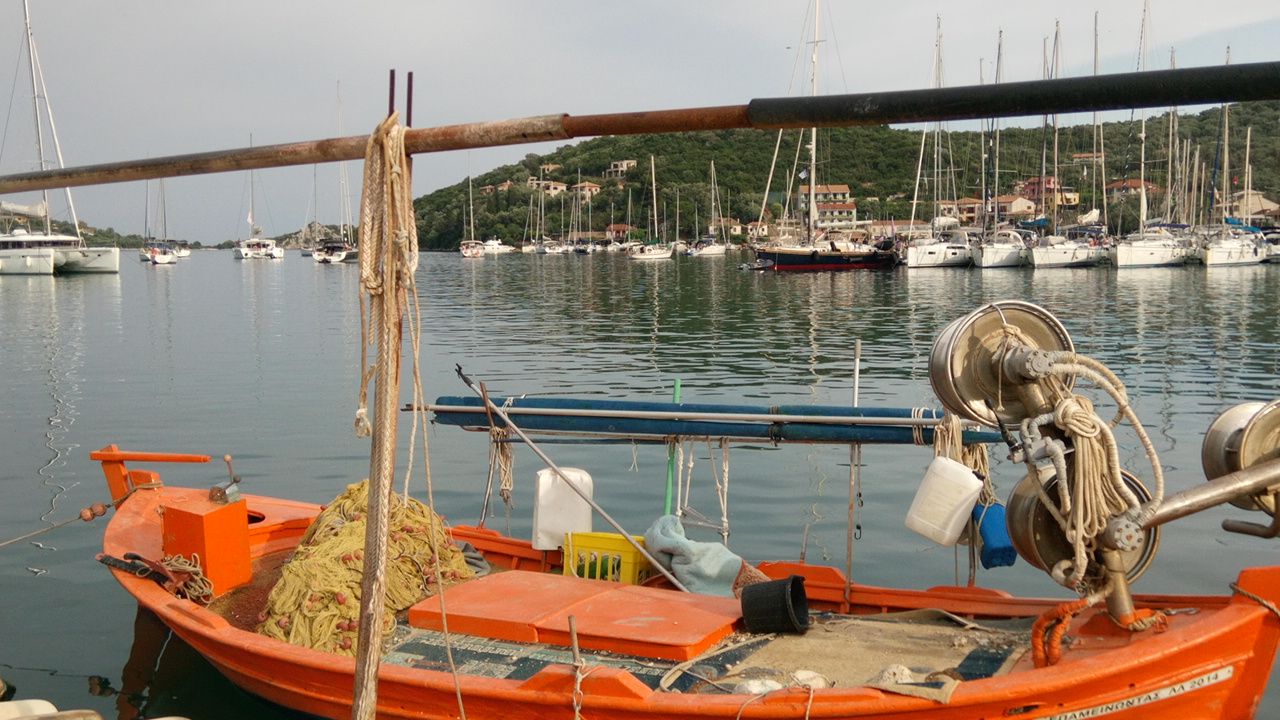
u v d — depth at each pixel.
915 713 4.39
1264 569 4.36
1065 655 4.68
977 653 5.07
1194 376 19.48
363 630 3.79
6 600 8.40
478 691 5.00
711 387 19.03
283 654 5.66
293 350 25.81
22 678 6.94
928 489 5.60
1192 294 40.06
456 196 168.62
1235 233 66.25
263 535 8.19
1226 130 68.75
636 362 22.80
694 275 62.44
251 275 74.50
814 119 3.20
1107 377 4.57
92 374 21.48
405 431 15.27
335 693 5.59
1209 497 4.45
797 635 5.48
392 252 3.68
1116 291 42.62
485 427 7.38
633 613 5.75
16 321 34.41
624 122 3.47
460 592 6.21
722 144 146.50
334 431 15.23
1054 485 4.70
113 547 7.54
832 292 45.72
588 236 133.00
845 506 10.88
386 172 3.65
